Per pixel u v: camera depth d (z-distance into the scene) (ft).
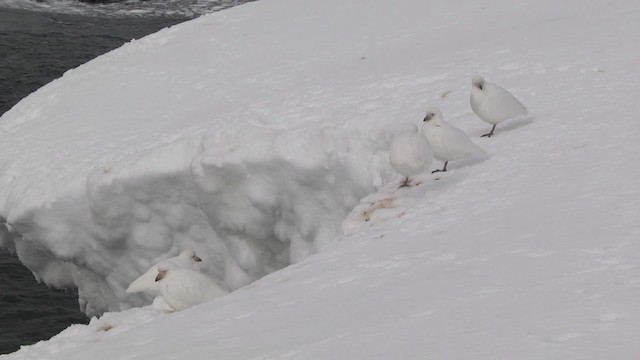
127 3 179.63
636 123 37.83
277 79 65.21
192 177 52.70
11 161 63.41
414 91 52.37
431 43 65.57
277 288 28.91
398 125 46.39
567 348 16.46
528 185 33.55
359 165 46.85
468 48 60.54
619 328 17.01
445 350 17.85
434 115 36.86
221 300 29.84
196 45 79.00
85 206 56.59
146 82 71.77
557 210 28.89
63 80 76.74
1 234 66.18
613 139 36.35
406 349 18.54
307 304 25.38
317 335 21.67
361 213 37.32
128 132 62.28
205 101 64.85
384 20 76.74
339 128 48.49
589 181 31.65
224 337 23.94
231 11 89.40
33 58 134.82
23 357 29.89
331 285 27.14
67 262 61.46
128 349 26.30
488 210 31.71
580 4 68.08
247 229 52.49
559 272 21.86
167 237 56.03
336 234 49.08
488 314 19.71
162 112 65.05
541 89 46.88
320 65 67.00
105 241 57.11
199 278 33.86
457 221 31.53
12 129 69.77
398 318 21.11
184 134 57.72
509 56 55.06
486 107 40.06
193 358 22.57
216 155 51.21
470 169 38.19
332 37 74.23
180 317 28.68
